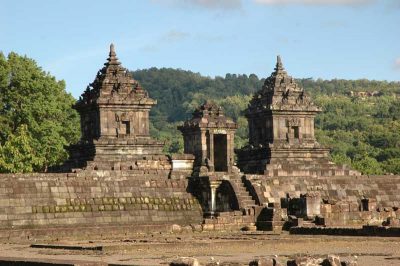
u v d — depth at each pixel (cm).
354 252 6025
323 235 7981
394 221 8600
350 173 11125
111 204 9269
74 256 5912
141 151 10256
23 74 12331
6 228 8575
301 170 10688
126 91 10388
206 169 9994
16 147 11431
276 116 11488
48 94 12631
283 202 9825
